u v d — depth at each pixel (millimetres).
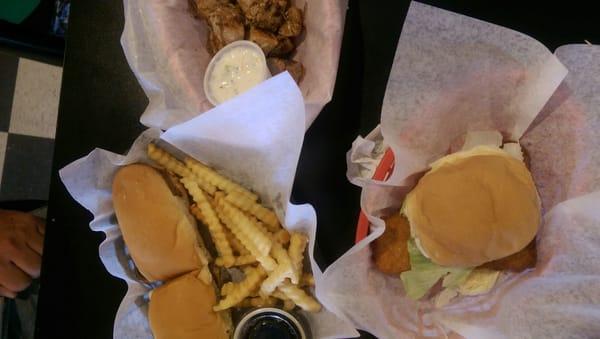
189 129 378
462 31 331
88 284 465
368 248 379
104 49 478
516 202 351
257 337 395
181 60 413
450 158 379
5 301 604
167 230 404
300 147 364
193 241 408
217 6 429
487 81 361
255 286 399
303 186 424
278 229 411
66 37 481
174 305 394
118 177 414
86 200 422
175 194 424
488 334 361
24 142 731
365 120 422
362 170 411
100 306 463
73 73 477
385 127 357
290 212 376
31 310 596
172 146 424
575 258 345
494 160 364
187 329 391
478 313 376
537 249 371
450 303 385
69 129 472
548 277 356
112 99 472
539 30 402
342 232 416
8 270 564
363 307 363
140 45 425
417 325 383
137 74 422
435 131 376
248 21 426
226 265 407
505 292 372
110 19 479
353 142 406
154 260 405
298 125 353
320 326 404
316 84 399
